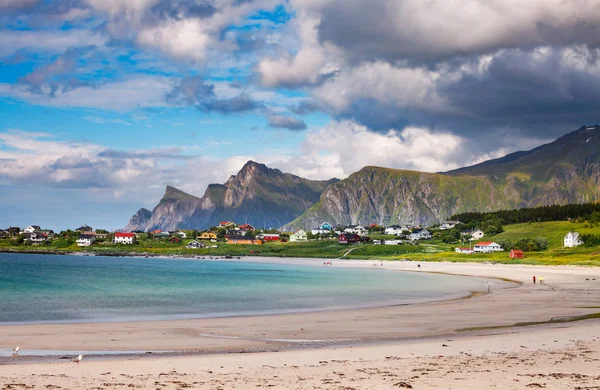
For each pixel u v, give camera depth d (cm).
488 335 4062
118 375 2619
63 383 2405
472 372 2645
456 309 6112
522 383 2386
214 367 2841
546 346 3491
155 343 3803
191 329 4522
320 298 7819
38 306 6406
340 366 2845
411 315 5553
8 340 3853
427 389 2283
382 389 2297
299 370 2741
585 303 6706
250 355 3244
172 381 2478
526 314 5550
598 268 15650
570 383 2383
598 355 3131
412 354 3234
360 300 7500
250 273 15588
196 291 8950
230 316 5575
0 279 11262
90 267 17875
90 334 4175
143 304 6781
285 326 4728
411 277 13438
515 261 19075
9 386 2305
